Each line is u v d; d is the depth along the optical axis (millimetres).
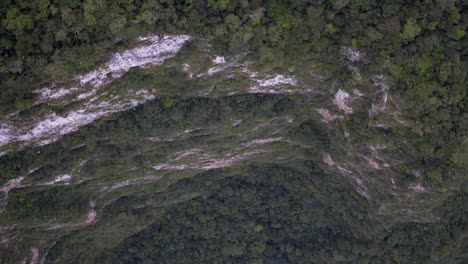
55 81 33438
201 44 34906
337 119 43219
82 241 52312
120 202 51469
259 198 55594
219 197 55656
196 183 52812
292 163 51188
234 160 50250
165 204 54094
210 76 37969
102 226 51312
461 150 36562
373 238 50062
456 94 35312
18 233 43719
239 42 34812
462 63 34344
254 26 34719
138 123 40562
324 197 52062
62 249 50094
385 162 42031
